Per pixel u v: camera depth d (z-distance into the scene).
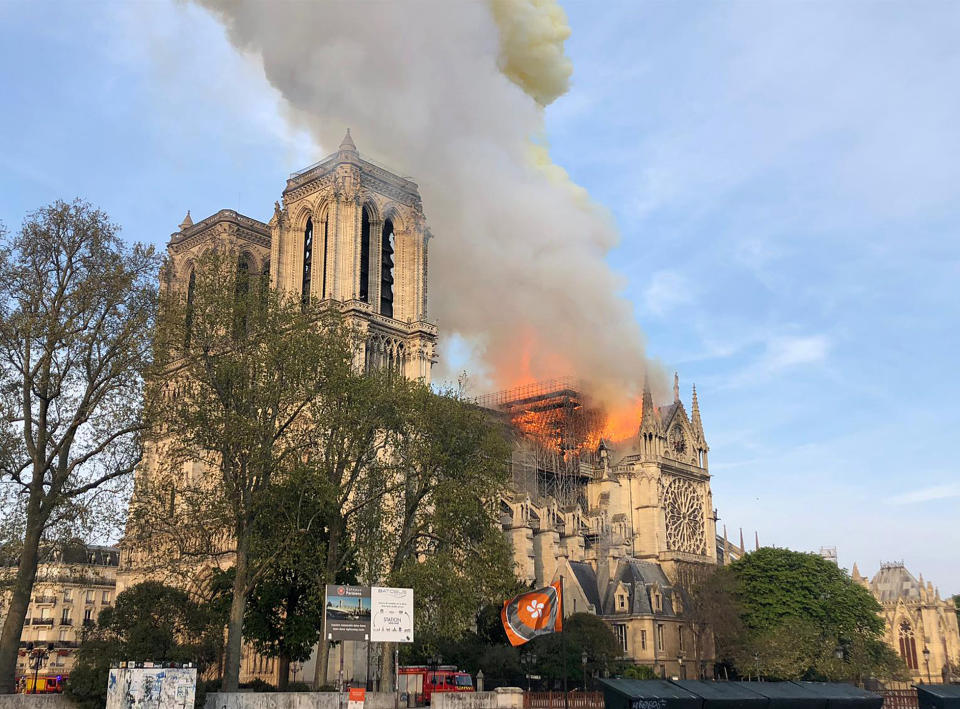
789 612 149.88
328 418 77.31
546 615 69.25
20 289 67.69
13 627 63.06
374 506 83.12
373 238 148.38
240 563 70.56
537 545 162.75
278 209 153.12
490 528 84.81
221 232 155.75
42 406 66.69
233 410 72.94
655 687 69.06
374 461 88.75
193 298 78.38
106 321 68.88
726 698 70.00
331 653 116.44
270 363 74.25
